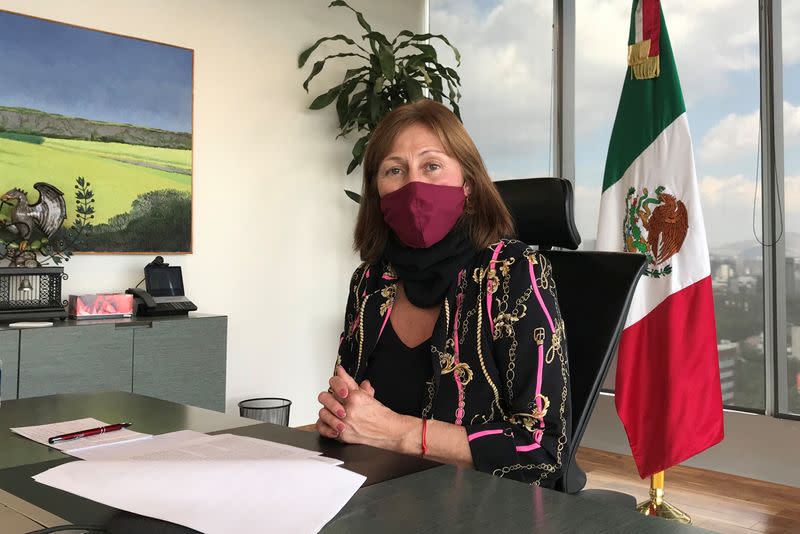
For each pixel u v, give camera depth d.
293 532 0.67
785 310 3.49
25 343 2.79
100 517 0.71
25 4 3.23
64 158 3.35
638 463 2.97
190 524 0.69
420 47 4.25
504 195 1.62
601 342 1.34
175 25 3.72
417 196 1.31
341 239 4.47
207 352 3.38
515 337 1.20
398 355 1.33
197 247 3.83
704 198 3.75
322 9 4.34
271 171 4.13
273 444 1.02
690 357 2.94
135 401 1.38
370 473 0.89
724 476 3.45
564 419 1.15
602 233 3.30
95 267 3.47
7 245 3.10
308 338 4.31
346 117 4.20
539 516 0.73
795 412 3.47
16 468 0.89
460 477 0.87
